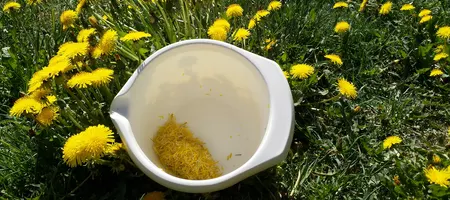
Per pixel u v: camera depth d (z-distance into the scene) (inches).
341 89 28.3
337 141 28.9
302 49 34.7
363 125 30.4
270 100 23.3
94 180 26.4
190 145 27.2
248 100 27.7
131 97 23.6
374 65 34.4
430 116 31.1
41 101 24.7
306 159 28.1
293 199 26.0
